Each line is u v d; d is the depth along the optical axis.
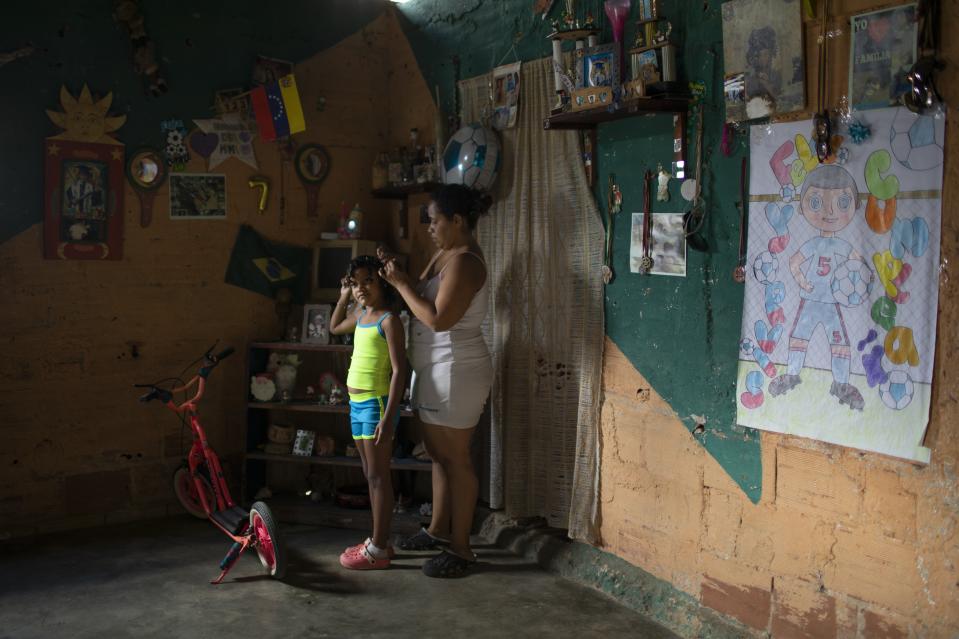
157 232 4.85
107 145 4.67
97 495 4.77
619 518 3.90
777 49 2.97
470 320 4.03
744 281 3.20
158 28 4.77
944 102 2.52
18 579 3.96
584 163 3.99
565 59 4.01
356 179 5.43
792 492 3.06
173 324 4.93
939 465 2.57
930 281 2.58
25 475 4.57
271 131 4.96
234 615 3.60
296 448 4.94
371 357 4.05
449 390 4.00
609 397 3.92
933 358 2.58
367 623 3.54
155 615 3.59
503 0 4.48
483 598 3.80
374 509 4.12
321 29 5.25
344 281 4.11
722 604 3.35
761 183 3.10
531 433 4.38
